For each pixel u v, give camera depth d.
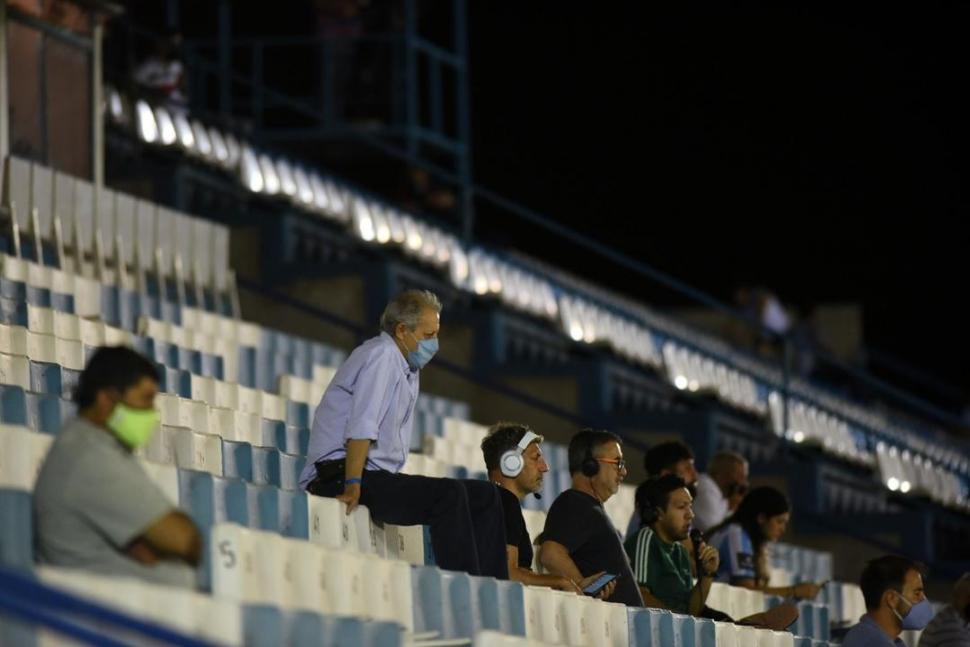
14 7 35.44
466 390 46.25
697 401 48.78
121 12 39.22
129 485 15.06
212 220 46.00
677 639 22.81
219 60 57.19
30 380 23.17
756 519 28.72
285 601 16.89
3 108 34.84
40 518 15.14
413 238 50.31
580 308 51.88
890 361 70.44
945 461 54.88
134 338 29.70
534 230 83.00
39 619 11.59
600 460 23.19
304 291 45.94
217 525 16.03
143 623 11.80
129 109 45.34
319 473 20.94
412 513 20.72
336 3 59.72
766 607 28.64
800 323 69.25
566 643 20.98
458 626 19.42
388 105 59.97
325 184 50.53
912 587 25.38
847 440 52.25
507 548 21.75
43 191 34.38
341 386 20.97
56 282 31.67
